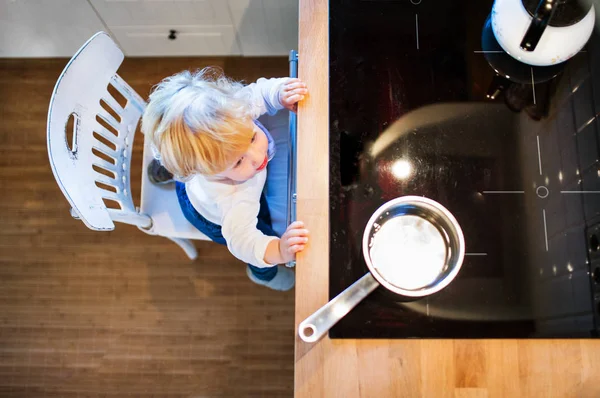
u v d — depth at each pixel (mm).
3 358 1698
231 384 1656
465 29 919
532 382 770
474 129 861
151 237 1759
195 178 1018
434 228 793
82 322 1714
